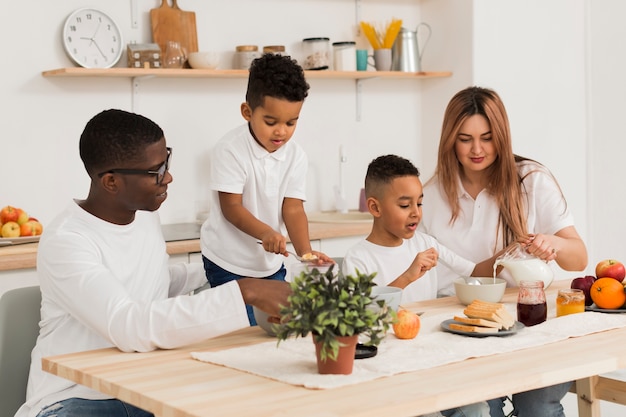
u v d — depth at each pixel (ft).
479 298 7.43
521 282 6.73
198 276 7.88
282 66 8.12
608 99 15.96
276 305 5.87
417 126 16.03
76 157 12.78
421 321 6.78
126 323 5.82
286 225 9.22
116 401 6.33
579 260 8.50
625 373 12.65
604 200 16.11
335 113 15.14
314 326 4.91
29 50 12.32
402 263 8.37
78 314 6.06
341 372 5.11
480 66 14.87
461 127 8.68
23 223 11.41
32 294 7.03
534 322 6.63
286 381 4.99
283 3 14.53
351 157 15.35
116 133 6.37
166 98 13.47
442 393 4.72
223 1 13.93
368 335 5.29
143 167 6.44
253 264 9.05
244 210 8.67
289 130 8.39
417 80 15.96
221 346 6.04
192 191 13.78
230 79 14.02
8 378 6.86
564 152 15.92
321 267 6.37
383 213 8.21
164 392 4.85
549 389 7.68
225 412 4.43
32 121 12.41
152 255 6.96
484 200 8.98
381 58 14.90
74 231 6.38
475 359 5.52
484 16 14.87
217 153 8.88
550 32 15.58
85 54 12.58
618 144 15.89
